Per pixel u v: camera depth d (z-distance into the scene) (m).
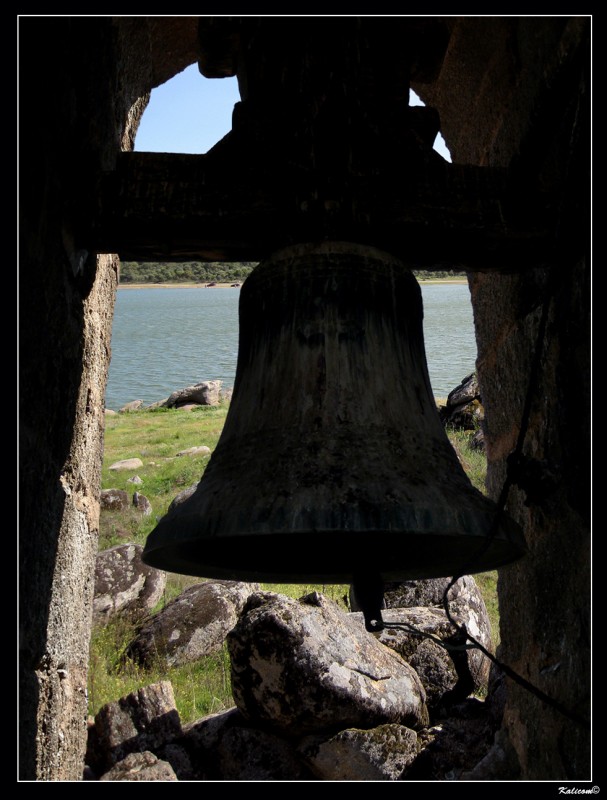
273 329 2.16
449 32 2.71
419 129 2.39
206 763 4.47
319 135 2.28
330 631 4.56
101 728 4.60
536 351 2.33
